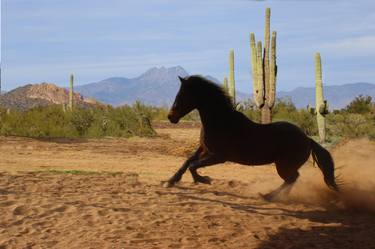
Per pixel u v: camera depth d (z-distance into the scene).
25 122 24.64
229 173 14.27
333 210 9.50
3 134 23.30
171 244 7.08
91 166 14.95
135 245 7.03
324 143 20.03
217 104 9.47
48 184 11.21
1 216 8.38
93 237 7.38
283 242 7.23
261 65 20.38
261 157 9.56
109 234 7.51
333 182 10.03
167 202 9.55
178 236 7.45
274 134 9.56
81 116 26.45
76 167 14.66
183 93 9.56
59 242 7.19
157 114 38.00
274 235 7.58
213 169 15.04
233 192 10.94
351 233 7.78
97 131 25.17
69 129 25.27
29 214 8.58
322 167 10.03
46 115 27.36
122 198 9.84
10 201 9.25
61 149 19.39
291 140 9.63
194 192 10.70
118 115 27.19
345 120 23.16
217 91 9.49
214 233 7.63
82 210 8.78
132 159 16.91
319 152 10.05
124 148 20.23
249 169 15.17
